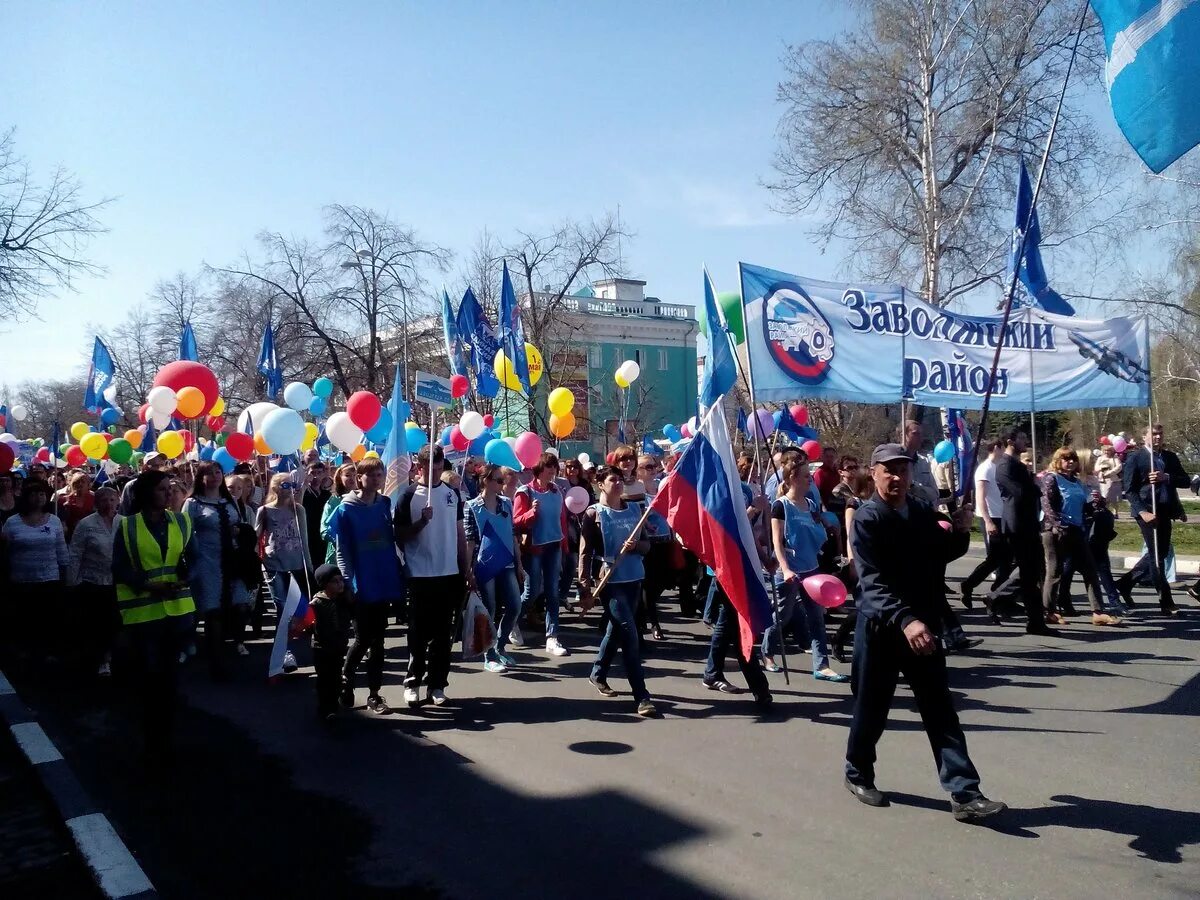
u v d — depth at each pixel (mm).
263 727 6320
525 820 4496
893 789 4699
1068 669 7105
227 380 37094
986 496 9461
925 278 22703
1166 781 4676
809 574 7102
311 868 4059
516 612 7926
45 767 5461
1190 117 4781
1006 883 3639
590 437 47656
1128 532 18000
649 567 8906
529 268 31172
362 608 6473
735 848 4062
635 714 6336
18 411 22984
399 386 7391
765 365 8438
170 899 3807
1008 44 21047
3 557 8930
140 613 5559
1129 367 9375
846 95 23016
